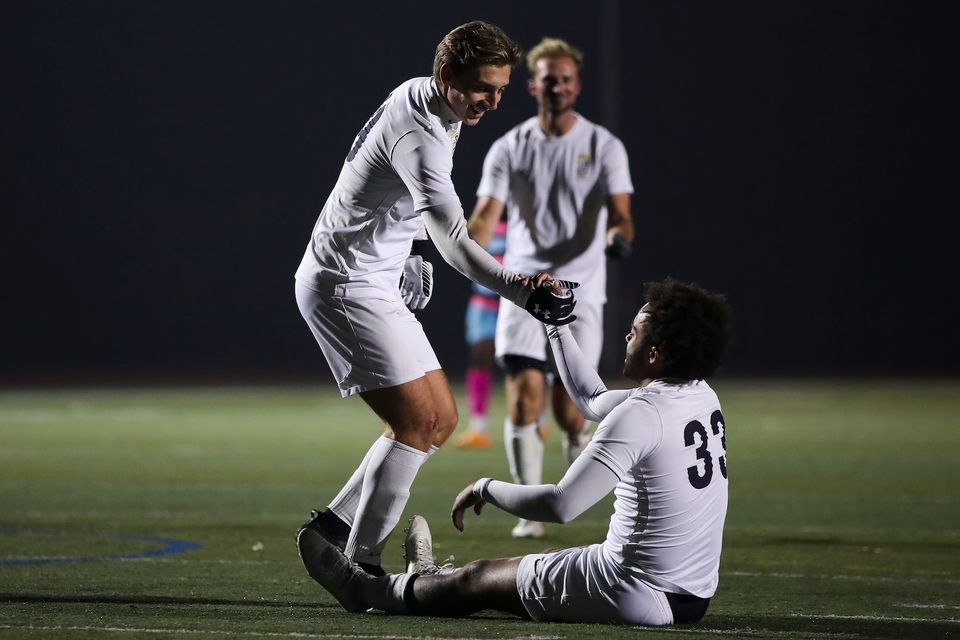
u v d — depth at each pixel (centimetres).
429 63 12762
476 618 1688
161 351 12500
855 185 12750
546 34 12938
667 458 1556
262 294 12688
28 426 5516
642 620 1573
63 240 12288
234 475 3775
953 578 2173
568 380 1770
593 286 2783
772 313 12800
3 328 12112
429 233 1695
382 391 1753
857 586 2083
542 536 2659
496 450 4641
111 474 3778
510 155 2806
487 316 4753
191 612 1741
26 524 2759
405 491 1769
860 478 3784
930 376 10225
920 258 12638
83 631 1584
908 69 12650
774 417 6072
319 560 1752
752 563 2334
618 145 2784
